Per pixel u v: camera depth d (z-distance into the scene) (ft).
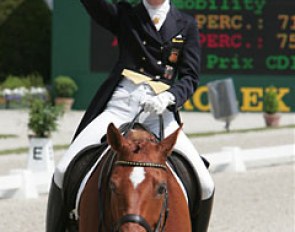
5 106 117.91
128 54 21.98
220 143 74.95
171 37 21.81
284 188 50.24
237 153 57.77
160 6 21.91
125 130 20.17
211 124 98.17
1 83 128.26
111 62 114.83
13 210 41.45
